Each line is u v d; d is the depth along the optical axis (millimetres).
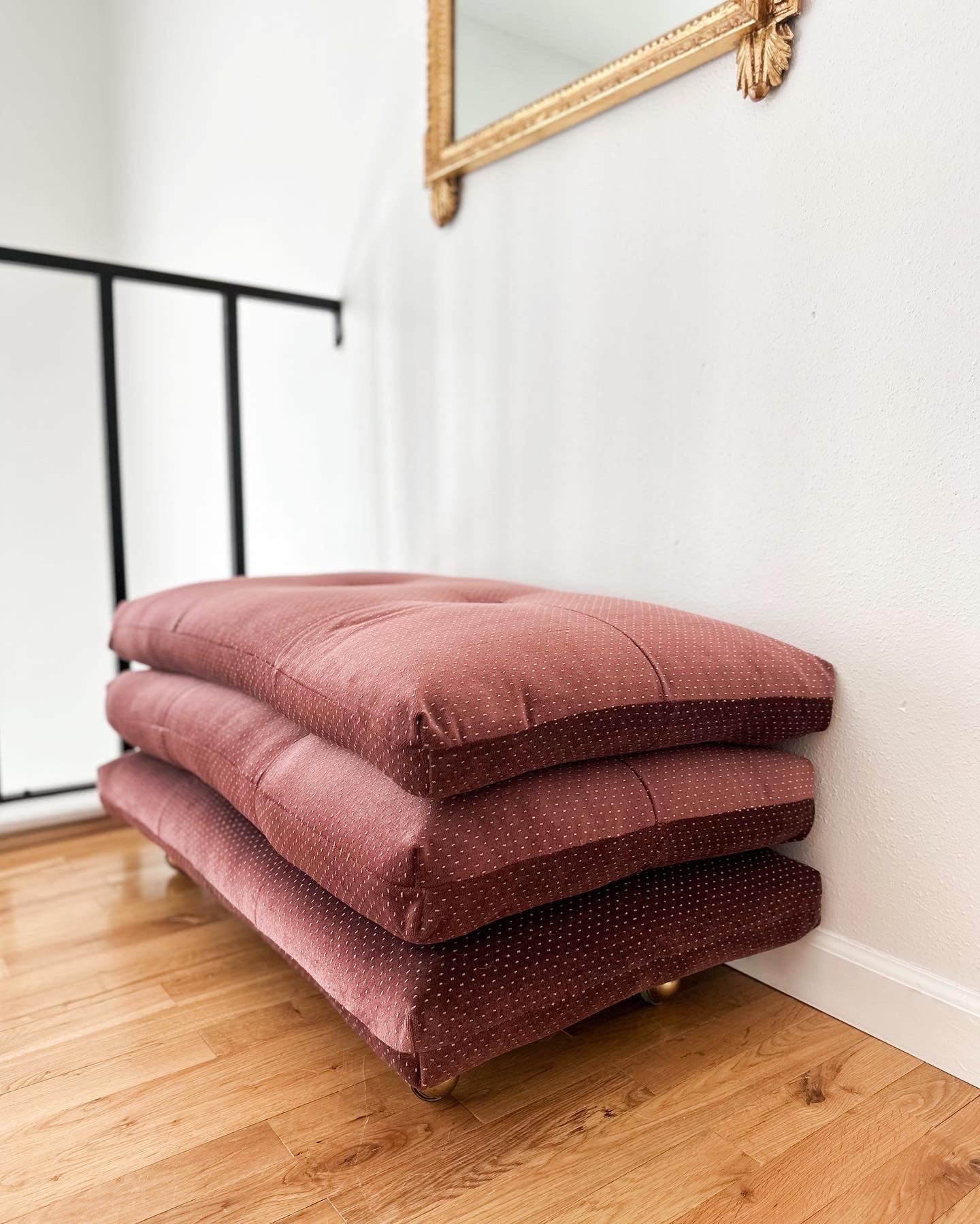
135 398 3348
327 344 2156
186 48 2680
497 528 1676
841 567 1090
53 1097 923
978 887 974
